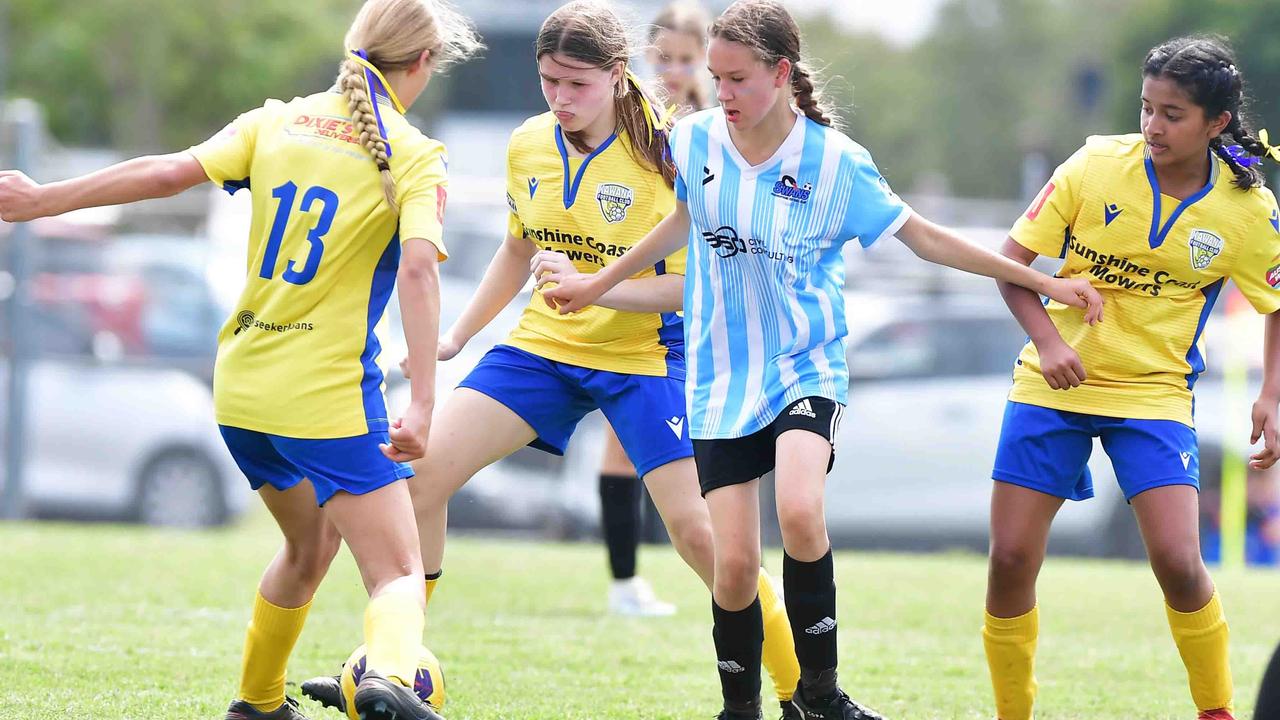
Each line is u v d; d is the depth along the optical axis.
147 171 14.62
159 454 48.69
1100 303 15.85
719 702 18.78
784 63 14.97
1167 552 16.08
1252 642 24.36
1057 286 15.74
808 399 15.45
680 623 24.94
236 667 19.81
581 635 23.38
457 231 53.84
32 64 101.06
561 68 17.02
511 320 45.81
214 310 50.91
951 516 43.97
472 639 22.70
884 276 46.75
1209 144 16.14
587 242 18.02
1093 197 16.30
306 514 15.55
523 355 18.41
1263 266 16.38
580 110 17.19
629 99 17.66
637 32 17.67
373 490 14.54
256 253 14.64
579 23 16.97
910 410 44.25
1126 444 16.31
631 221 17.84
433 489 17.91
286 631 15.98
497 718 17.48
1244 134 15.93
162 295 50.75
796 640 15.76
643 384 17.95
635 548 25.98
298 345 14.39
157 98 101.81
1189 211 16.09
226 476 49.12
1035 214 16.64
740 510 15.73
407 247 14.09
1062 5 176.00
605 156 17.78
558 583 29.47
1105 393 16.38
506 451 18.33
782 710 17.47
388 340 15.08
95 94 102.06
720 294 15.91
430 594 18.39
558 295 16.41
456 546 36.75
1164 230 16.12
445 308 52.56
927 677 20.77
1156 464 16.17
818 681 15.85
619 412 18.08
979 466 43.94
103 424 48.31
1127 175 16.23
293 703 16.70
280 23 104.31
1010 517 16.45
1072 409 16.38
